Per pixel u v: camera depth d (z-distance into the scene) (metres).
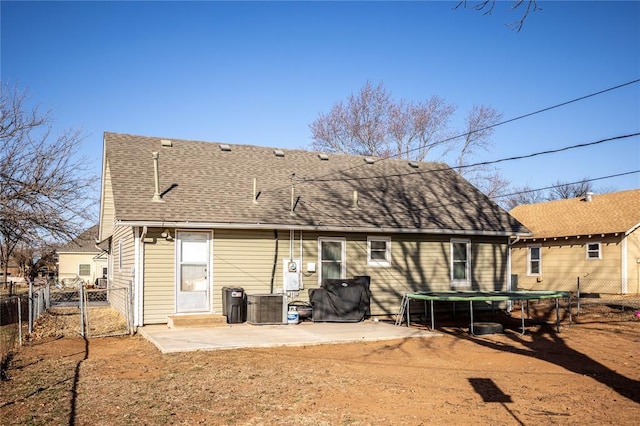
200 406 7.23
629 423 6.79
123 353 10.94
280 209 16.64
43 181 16.80
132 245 15.03
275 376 9.00
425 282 18.27
